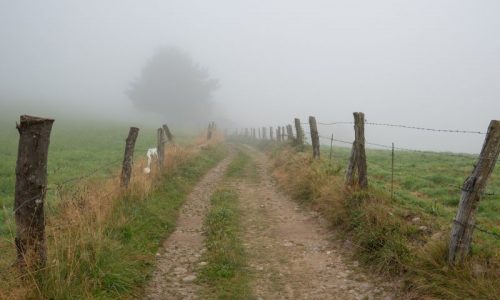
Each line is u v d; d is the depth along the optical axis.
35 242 5.74
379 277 7.10
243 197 14.32
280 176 17.28
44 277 5.76
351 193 10.20
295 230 10.34
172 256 8.48
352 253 8.30
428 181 14.05
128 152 11.37
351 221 9.31
